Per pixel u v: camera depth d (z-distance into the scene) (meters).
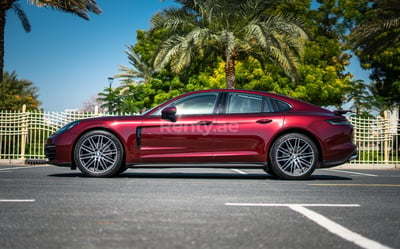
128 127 7.24
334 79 29.11
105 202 4.26
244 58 20.48
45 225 3.13
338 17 32.09
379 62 29.42
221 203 4.23
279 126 7.23
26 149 14.61
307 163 7.27
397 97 29.91
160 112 7.37
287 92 26.52
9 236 2.78
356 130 14.07
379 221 3.40
